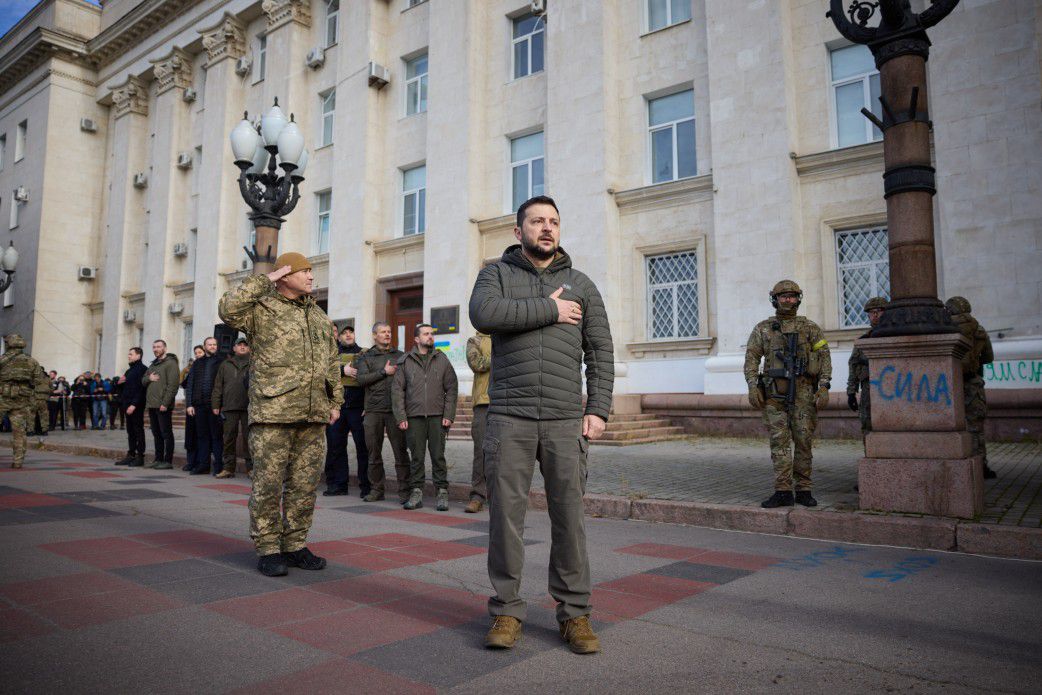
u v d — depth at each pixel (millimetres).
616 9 16344
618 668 2686
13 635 2943
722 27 14102
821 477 7566
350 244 19938
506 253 3246
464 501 7320
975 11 11406
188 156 26359
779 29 13445
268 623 3172
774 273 13133
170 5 26828
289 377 4207
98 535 5086
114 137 30047
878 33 5605
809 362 5824
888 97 5578
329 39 22328
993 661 2754
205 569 4152
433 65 18656
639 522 6094
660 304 15203
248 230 23562
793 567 4336
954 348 5172
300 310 4418
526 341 2992
